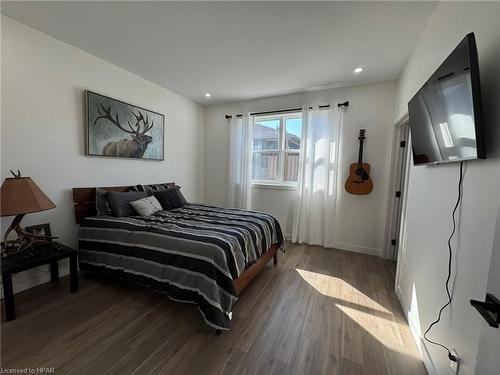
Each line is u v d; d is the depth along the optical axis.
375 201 3.15
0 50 1.86
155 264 1.84
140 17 1.86
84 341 1.49
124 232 2.07
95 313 1.77
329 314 1.85
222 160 4.37
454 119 1.09
